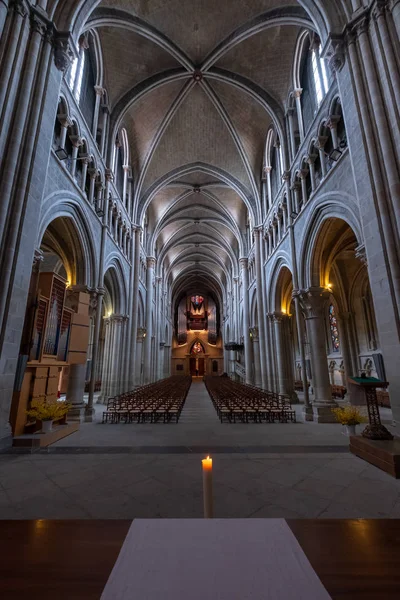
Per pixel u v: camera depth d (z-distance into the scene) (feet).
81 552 4.99
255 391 53.67
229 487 14.25
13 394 22.12
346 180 28.96
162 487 14.23
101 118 46.62
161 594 3.97
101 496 13.23
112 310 56.18
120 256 53.67
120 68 46.83
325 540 5.30
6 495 13.30
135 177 64.85
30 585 4.17
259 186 65.00
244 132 60.70
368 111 23.06
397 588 4.08
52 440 22.67
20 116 21.74
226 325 138.62
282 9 39.01
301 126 42.57
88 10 28.45
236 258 107.55
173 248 117.91
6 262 20.01
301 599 3.85
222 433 27.04
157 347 99.14
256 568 4.51
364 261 25.48
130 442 23.25
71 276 39.83
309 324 38.19
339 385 63.36
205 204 91.15
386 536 5.41
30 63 23.00
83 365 35.94
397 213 20.26
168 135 63.31
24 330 23.82
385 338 20.62
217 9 41.75
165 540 5.27
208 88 53.67
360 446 18.84
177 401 40.55
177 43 46.24
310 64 40.93
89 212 38.88
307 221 38.19
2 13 21.29
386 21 22.56
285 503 12.55
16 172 21.33
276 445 22.36
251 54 46.85
